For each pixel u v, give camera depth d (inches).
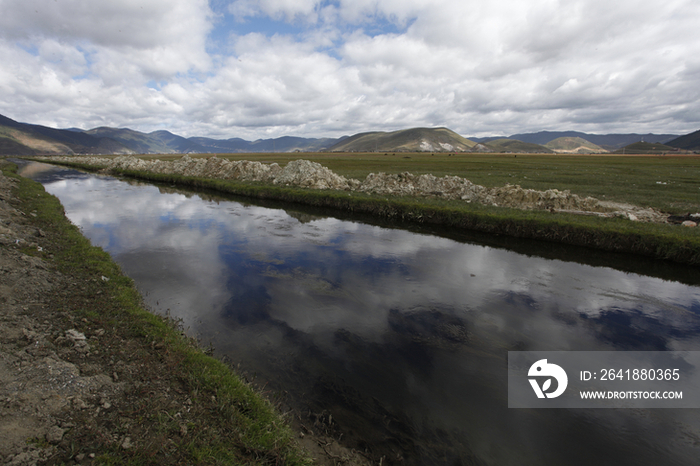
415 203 941.8
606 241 657.0
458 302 457.1
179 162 2076.8
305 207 1097.4
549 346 360.5
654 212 834.8
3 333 238.7
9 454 146.6
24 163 3294.8
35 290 327.9
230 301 438.6
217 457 173.0
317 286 497.0
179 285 480.4
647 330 395.2
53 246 499.5
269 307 425.4
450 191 1120.2
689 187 1246.3
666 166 2588.6
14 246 426.0
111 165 2591.0
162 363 249.3
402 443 225.1
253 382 275.0
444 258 626.8
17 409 172.9
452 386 291.4
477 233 786.8
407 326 392.5
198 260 593.0
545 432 245.9
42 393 189.3
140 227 820.0
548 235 718.5
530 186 1269.7
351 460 204.7
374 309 432.1
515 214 802.8
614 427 254.2
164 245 676.1
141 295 428.8
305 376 292.2
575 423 256.5
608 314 431.5
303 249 669.3
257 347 333.7
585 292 493.0
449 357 335.3
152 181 1827.0
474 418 255.6
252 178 1598.2
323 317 406.0
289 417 234.8
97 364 233.6
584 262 612.4
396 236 767.7
